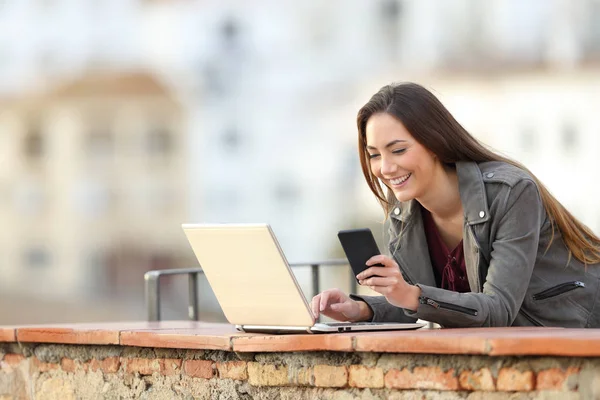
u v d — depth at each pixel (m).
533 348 3.97
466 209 5.24
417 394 4.33
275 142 67.12
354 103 64.19
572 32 56.62
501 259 5.10
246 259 4.95
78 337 5.48
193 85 70.06
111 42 73.69
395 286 4.84
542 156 56.94
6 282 73.38
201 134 69.88
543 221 5.29
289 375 4.69
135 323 6.29
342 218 62.56
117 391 5.41
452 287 5.50
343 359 4.53
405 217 5.55
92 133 73.50
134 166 72.12
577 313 5.32
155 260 72.31
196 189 70.25
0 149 74.62
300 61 66.19
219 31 68.81
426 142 5.20
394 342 4.25
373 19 62.88
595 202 56.50
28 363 5.84
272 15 67.19
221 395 4.95
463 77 58.19
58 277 73.81
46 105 73.88
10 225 74.25
